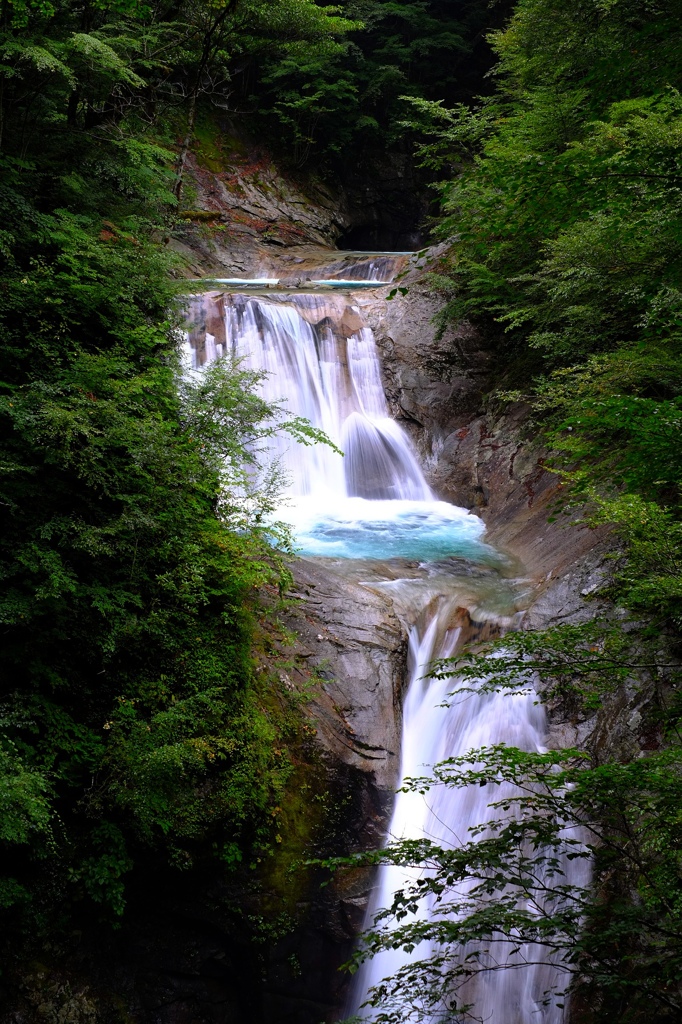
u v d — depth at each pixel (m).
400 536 12.86
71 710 7.59
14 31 11.46
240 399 9.53
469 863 3.65
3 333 8.45
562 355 12.59
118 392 8.33
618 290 9.84
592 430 4.13
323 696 8.74
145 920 7.55
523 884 3.55
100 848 7.20
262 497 9.86
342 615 9.67
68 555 7.94
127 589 8.18
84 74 12.77
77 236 9.85
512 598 10.40
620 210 4.27
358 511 14.16
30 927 7.02
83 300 9.29
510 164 4.03
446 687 9.36
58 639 7.69
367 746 8.53
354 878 7.98
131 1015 7.39
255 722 8.04
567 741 8.02
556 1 12.71
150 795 7.15
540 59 13.67
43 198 11.31
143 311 10.54
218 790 7.55
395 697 9.11
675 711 5.33
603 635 4.85
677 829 4.06
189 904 7.60
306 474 14.55
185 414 9.31
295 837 7.86
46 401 7.74
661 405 3.69
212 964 7.80
